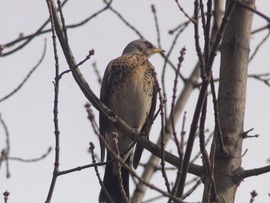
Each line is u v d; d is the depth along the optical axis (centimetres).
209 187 863
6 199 918
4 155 1220
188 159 830
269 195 909
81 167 925
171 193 812
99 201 1225
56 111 921
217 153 954
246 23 988
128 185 1335
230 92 976
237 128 966
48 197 884
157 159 1430
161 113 853
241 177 948
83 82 1110
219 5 1444
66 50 1058
